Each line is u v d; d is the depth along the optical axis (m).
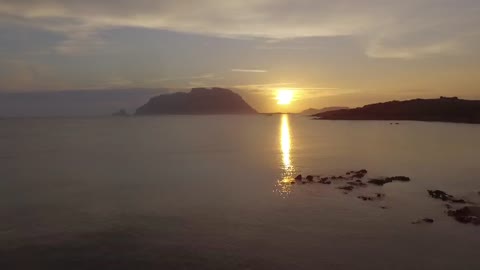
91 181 51.69
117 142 110.88
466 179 50.81
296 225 32.81
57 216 35.78
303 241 29.19
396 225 32.59
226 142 109.19
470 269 24.50
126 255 26.88
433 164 63.56
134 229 32.09
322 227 32.25
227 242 29.12
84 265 25.36
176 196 42.94
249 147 94.44
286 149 89.12
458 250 27.34
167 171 59.44
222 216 35.47
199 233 31.09
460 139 102.44
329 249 27.64
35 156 78.00
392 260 25.81
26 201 41.12
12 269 24.84
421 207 37.81
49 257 26.59
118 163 68.00
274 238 29.84
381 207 38.00
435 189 45.34
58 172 58.81
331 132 145.25
